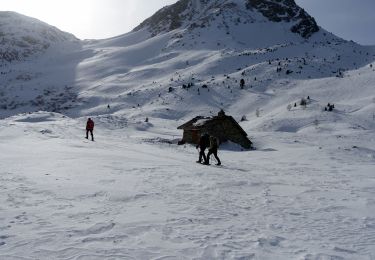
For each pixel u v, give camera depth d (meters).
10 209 7.45
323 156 27.77
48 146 20.73
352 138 50.34
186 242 6.06
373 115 84.06
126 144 29.78
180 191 10.59
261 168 19.78
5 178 10.54
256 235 6.73
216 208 8.75
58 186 9.86
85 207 8.00
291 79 158.88
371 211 9.21
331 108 88.75
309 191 11.89
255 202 9.82
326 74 169.88
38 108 198.50
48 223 6.69
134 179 11.91
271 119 84.06
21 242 5.63
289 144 43.09
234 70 192.50
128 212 7.78
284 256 5.71
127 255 5.32
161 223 7.07
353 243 6.57
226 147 41.59
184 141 44.56
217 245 5.98
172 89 162.75
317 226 7.67
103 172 12.88
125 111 146.62
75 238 5.96
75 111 169.12
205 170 15.70
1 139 22.88
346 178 15.84
